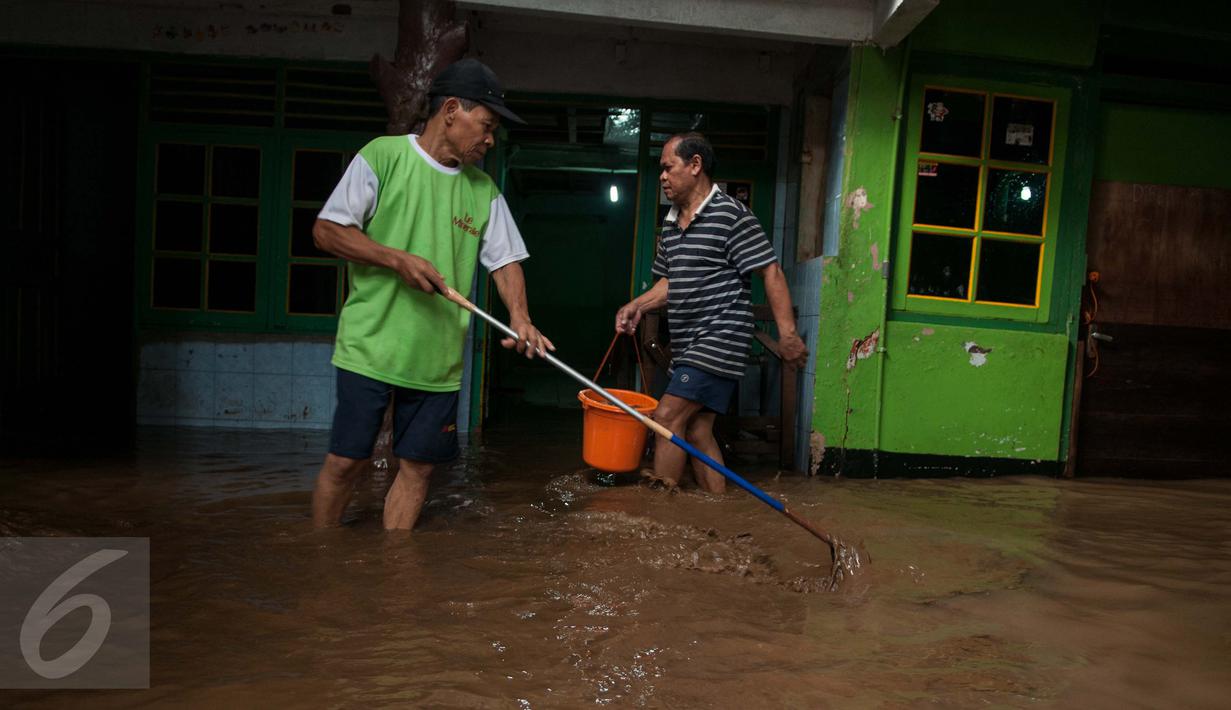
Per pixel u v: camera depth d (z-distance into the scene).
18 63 6.08
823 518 3.59
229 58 6.00
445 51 4.48
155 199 6.01
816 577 2.78
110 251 6.60
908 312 5.02
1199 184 5.36
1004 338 5.00
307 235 6.11
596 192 14.49
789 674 1.94
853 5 4.73
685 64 6.20
